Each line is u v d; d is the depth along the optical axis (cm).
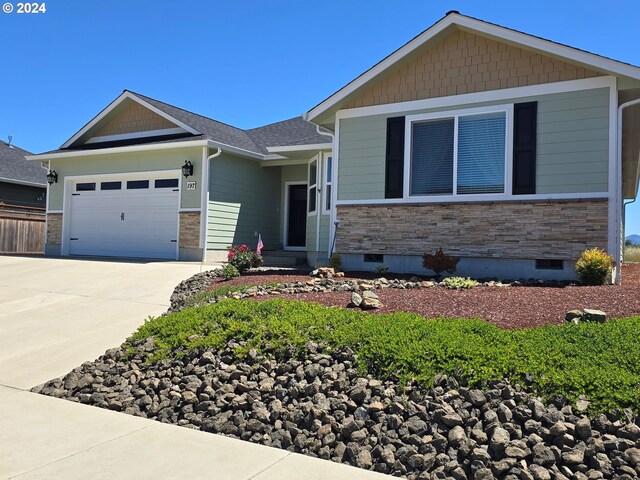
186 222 1568
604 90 935
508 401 388
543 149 977
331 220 1185
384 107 1133
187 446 397
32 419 452
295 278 1012
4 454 379
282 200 1834
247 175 1702
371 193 1141
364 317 603
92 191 1788
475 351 454
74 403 497
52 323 775
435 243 1064
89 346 666
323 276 1007
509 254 996
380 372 457
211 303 757
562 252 954
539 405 376
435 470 344
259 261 1174
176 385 499
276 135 1903
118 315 821
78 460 370
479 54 1039
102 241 1755
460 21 1012
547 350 456
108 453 382
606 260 852
